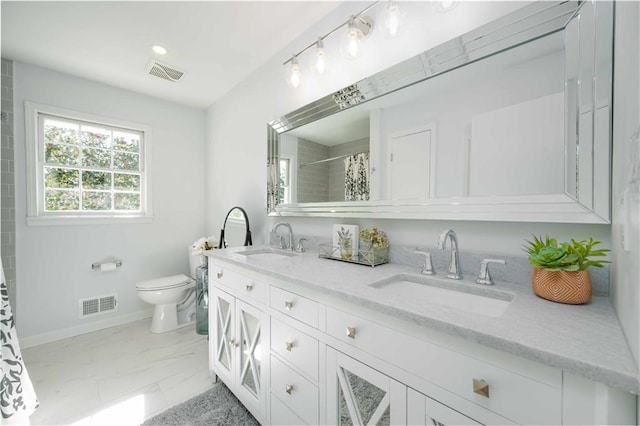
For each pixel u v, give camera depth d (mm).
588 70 788
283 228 2012
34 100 2148
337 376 911
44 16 1591
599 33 768
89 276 2404
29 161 2135
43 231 2199
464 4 1075
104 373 1777
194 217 3057
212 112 2957
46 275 2209
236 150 2529
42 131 2219
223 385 1674
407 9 1259
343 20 1533
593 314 675
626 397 465
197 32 1768
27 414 1369
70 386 1642
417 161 1200
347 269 1201
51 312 2227
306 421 1025
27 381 1396
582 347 514
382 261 1306
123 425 1351
